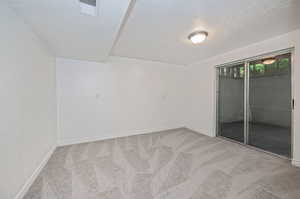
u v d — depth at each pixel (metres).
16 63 1.45
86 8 1.41
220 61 3.37
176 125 4.54
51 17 1.49
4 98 1.26
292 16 1.77
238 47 2.88
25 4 1.27
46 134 2.30
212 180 1.75
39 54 2.04
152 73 4.09
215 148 2.81
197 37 2.22
